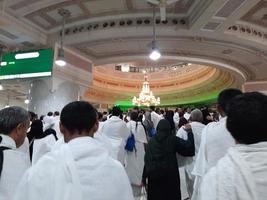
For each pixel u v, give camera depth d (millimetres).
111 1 7242
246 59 10227
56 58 8375
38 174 1084
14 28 8016
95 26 8211
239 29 8109
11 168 1494
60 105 9219
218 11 6633
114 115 4594
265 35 8602
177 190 3334
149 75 20984
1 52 9859
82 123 1230
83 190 1042
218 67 10938
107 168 1118
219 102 2066
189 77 18234
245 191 852
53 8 7578
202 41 8523
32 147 2770
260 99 990
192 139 3359
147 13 7602
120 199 1104
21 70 9219
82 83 10195
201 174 2164
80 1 7219
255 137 957
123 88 20562
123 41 8734
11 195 1438
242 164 897
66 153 1111
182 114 8000
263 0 6953
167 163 3316
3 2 7156
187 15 7570
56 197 1013
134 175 5332
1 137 1647
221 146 1973
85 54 10117
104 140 2883
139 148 5414
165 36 8211
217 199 879
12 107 1785
